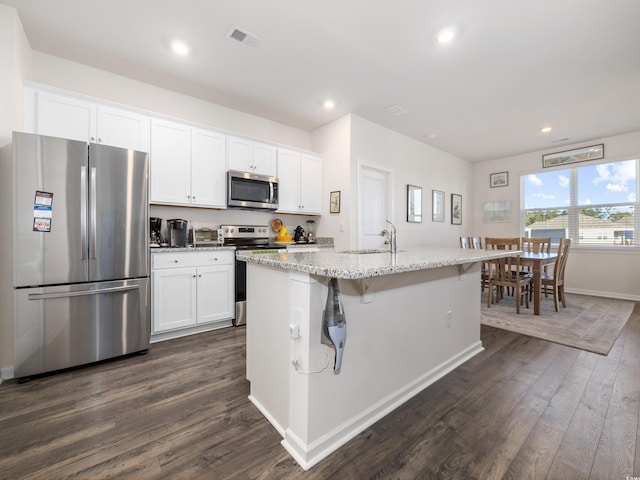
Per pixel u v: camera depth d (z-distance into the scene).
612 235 4.60
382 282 1.64
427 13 2.07
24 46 2.28
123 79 2.92
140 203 2.41
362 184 4.05
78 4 1.99
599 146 4.66
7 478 1.18
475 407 1.70
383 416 1.62
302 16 2.11
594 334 2.88
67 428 1.48
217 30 2.26
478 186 6.15
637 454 1.31
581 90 3.15
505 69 2.75
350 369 1.47
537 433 1.47
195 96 3.33
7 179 2.06
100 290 2.20
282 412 1.47
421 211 4.92
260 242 3.85
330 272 1.12
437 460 1.30
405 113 3.76
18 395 1.79
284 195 3.77
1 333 2.04
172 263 2.72
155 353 2.44
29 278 1.98
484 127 4.23
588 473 1.21
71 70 2.67
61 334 2.07
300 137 4.33
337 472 1.23
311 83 3.04
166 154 2.88
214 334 2.89
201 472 1.22
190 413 1.62
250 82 3.02
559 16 2.08
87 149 2.17
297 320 1.34
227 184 3.26
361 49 2.47
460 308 2.30
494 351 2.50
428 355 1.99
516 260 3.65
